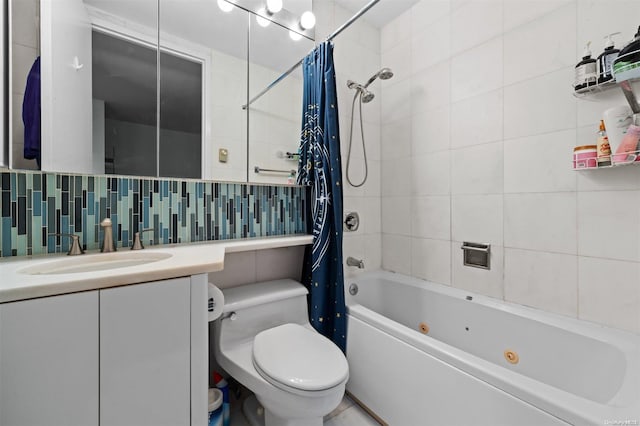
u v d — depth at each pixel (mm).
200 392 816
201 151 1332
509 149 1376
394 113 1997
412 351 1097
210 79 1366
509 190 1380
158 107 1223
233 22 1440
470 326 1461
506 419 801
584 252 1145
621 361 944
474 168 1528
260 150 1517
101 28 1100
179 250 1116
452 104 1631
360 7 1917
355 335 1390
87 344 656
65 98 1019
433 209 1748
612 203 1072
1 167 859
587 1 1116
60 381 629
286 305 1385
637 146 940
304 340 1156
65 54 1019
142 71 1188
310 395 867
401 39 1939
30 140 958
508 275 1390
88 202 1088
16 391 589
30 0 961
